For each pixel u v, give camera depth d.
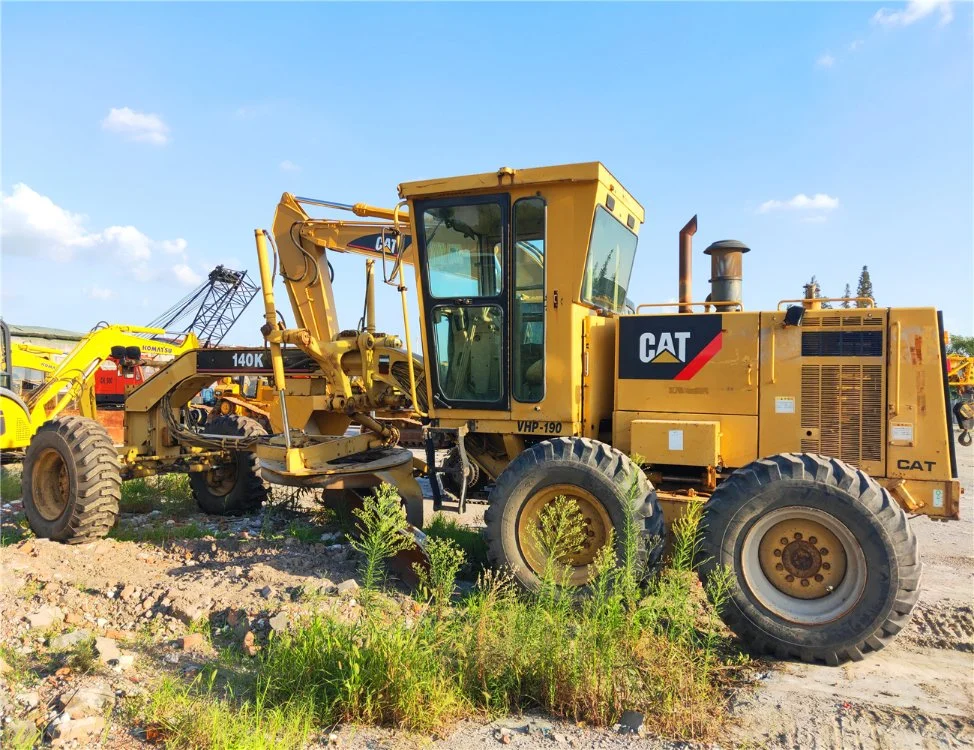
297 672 3.56
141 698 3.44
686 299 6.02
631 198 6.05
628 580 4.04
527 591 4.87
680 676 3.55
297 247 6.98
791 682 3.99
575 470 4.82
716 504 4.50
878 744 3.28
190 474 8.54
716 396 5.11
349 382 6.66
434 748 3.15
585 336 5.41
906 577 4.10
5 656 3.92
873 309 4.78
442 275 5.68
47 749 3.02
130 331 10.37
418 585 5.25
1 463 9.25
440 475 6.65
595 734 3.32
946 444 4.62
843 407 4.82
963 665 4.27
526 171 5.28
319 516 7.60
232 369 7.30
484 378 5.62
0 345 9.44
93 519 6.59
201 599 4.72
